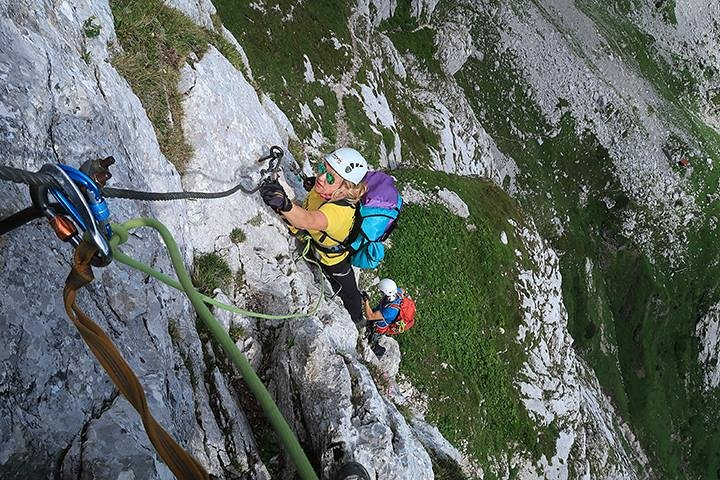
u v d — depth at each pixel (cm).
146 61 852
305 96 3219
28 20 601
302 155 1431
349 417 762
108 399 509
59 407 457
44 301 468
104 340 276
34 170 512
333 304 1041
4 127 495
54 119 573
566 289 7094
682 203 7881
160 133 838
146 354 589
